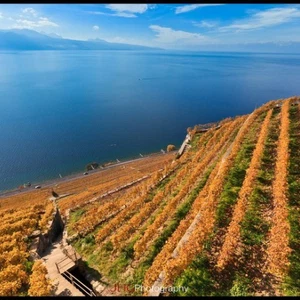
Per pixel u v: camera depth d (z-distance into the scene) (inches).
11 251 796.0
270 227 644.7
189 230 697.6
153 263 634.2
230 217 721.0
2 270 725.3
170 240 690.2
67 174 2883.9
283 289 483.8
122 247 781.3
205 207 756.6
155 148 3769.7
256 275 525.0
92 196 1576.0
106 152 3663.9
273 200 748.0
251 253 578.6
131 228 869.8
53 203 1537.9
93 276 695.7
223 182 889.5
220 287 516.1
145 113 6097.4
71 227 1055.0
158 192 1160.2
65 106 6998.0
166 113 6072.8
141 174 2055.9
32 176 2896.2
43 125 5246.1
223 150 1261.1
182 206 895.7
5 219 1205.7
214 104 6899.6
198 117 5659.5
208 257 594.2
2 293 606.5
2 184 2714.1
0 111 6417.3
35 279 607.2
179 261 559.8
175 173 1342.3
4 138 4434.1
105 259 756.0
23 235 932.0
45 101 7613.2
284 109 1401.3
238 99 7381.9
